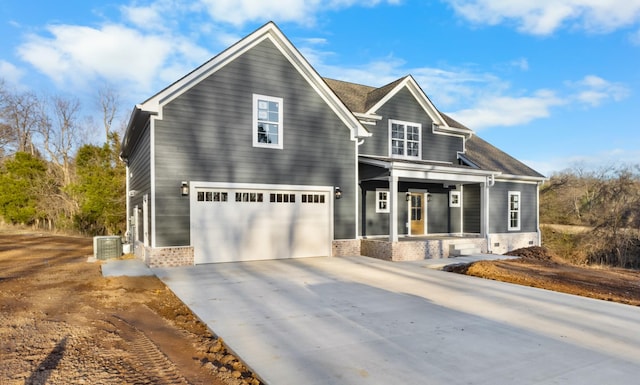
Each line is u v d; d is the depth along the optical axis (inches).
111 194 967.0
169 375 151.6
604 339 201.3
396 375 152.8
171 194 425.4
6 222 1166.3
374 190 622.5
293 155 498.6
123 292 303.1
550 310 261.4
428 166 532.4
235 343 188.7
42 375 141.8
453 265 465.7
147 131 449.4
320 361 166.7
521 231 759.7
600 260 862.5
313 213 516.7
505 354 177.6
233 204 462.9
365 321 229.9
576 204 1074.7
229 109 457.7
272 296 294.0
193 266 429.4
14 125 1369.3
